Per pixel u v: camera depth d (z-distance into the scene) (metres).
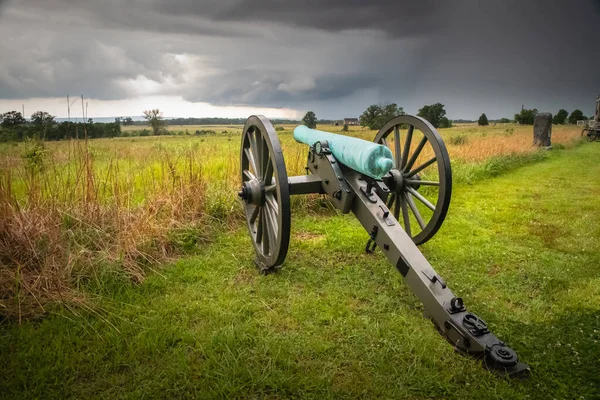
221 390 2.28
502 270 4.13
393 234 3.12
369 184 3.41
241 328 2.90
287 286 3.62
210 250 4.45
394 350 2.69
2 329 2.84
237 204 5.54
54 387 2.34
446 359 2.56
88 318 3.03
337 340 2.82
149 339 2.72
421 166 4.12
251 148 4.03
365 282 3.74
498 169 10.66
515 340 2.82
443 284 2.79
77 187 4.58
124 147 10.73
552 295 3.56
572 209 6.66
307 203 6.15
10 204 3.81
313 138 4.23
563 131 31.58
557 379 2.43
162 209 4.85
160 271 3.87
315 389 2.34
